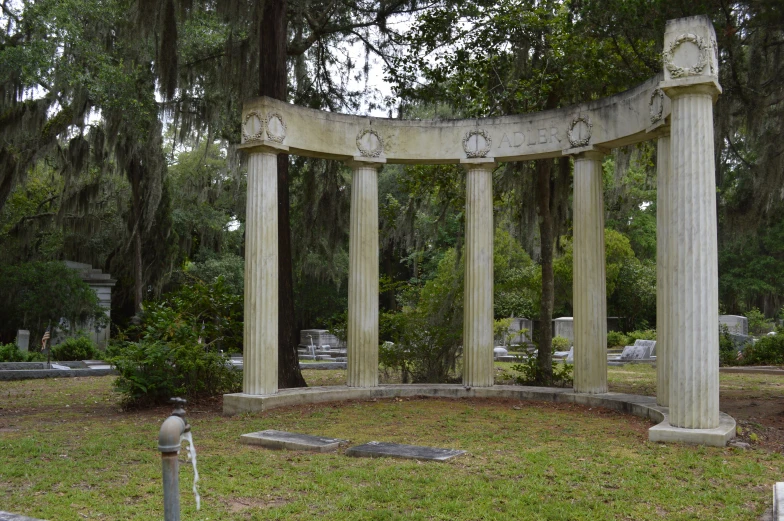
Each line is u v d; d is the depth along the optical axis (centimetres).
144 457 865
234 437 1012
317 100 1861
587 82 1692
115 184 3147
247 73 1698
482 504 650
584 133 1388
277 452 902
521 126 1480
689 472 774
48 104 2158
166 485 450
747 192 1794
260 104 1338
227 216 3862
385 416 1198
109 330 3234
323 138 1443
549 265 1795
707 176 970
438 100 1933
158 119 2228
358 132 1492
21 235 3077
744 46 1372
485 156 1501
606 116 1353
